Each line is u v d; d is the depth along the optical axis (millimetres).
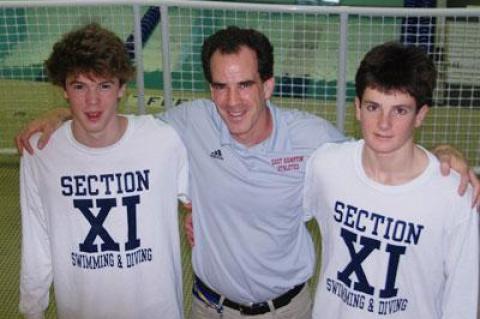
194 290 2510
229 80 2035
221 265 2318
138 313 2260
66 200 2168
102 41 2008
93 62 1974
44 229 2258
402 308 2012
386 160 1910
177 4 3908
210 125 2254
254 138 2180
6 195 4633
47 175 2162
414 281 1980
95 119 2039
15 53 5988
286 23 5824
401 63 1798
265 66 2076
